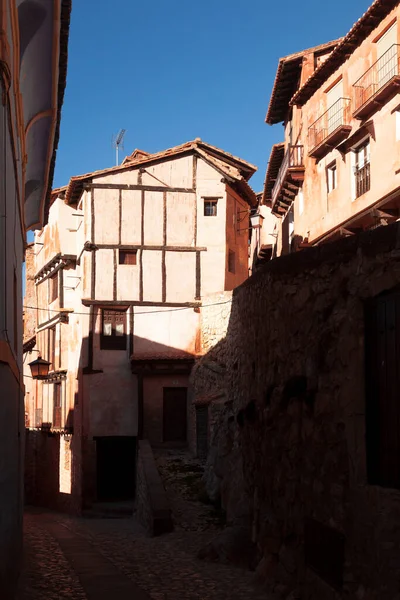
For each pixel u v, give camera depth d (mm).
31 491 36625
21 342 13516
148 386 27406
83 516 26094
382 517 7547
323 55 24906
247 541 12977
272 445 11234
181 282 28250
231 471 18016
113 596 10250
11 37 8930
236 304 19547
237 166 30297
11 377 8461
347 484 8492
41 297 35469
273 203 28594
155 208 28438
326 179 23453
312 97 24328
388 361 7980
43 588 10688
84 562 13562
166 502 18734
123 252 28234
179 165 28828
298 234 25938
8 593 7879
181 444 27078
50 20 11211
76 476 27891
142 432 27047
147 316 27812
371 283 8328
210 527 17594
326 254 9586
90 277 27594
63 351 30797
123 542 16906
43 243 35094
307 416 9797
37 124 14484
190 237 28578
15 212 10383
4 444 7469
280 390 11023
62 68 13320
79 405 27516
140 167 28391
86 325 27375
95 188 28016
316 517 9258
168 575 12039
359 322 8555
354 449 8375
